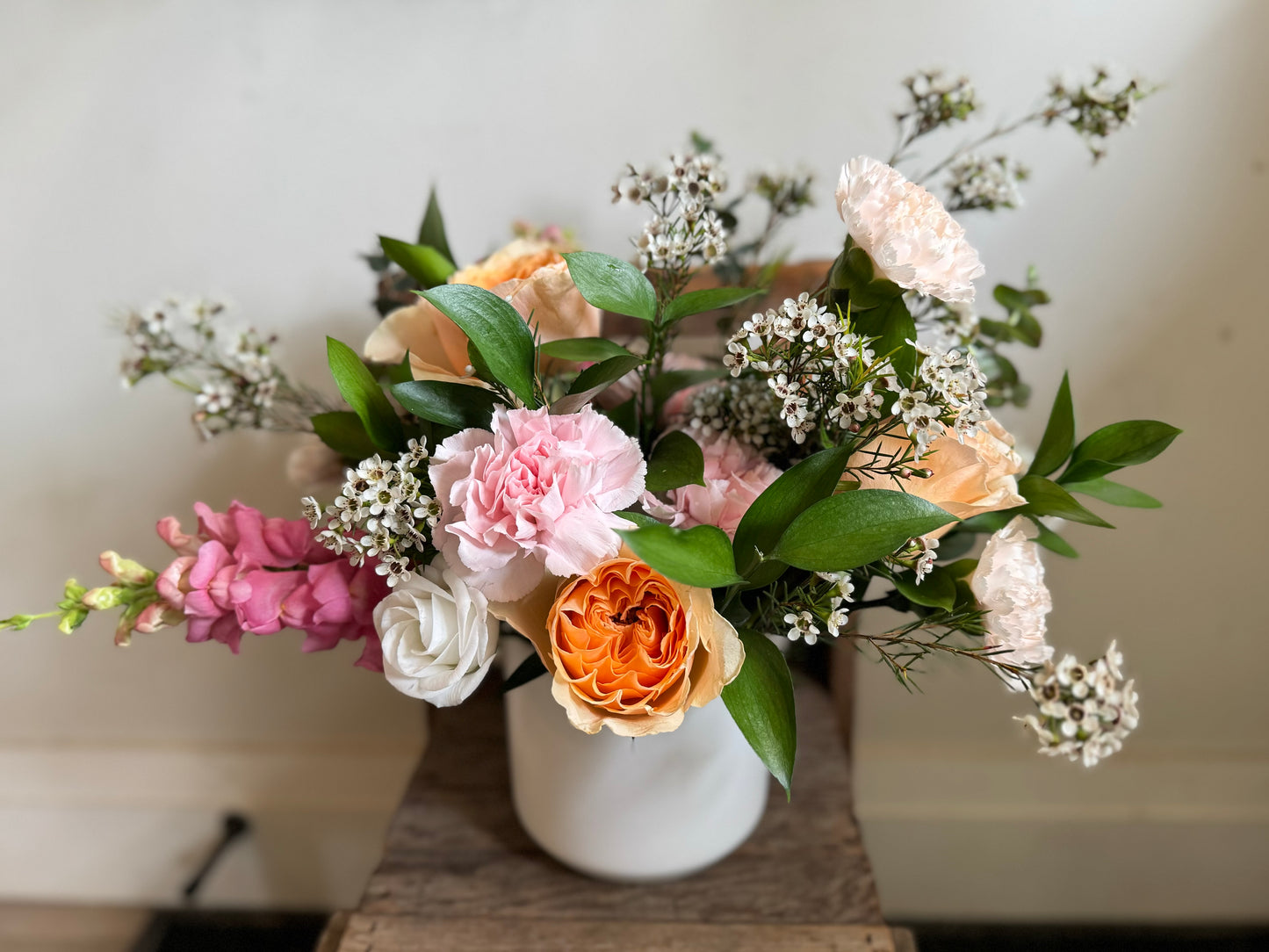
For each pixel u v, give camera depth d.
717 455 0.48
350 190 0.80
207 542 0.45
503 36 0.75
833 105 0.76
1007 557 0.42
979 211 0.78
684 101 0.77
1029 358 0.82
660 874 0.58
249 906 1.09
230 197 0.80
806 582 0.45
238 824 1.04
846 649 0.76
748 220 0.80
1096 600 0.90
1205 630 0.91
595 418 0.40
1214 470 0.85
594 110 0.77
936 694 0.95
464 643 0.41
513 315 0.43
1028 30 0.73
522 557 0.40
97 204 0.81
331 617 0.44
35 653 0.97
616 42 0.75
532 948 0.56
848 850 0.64
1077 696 0.40
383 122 0.78
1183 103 0.74
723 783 0.54
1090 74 0.73
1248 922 1.02
